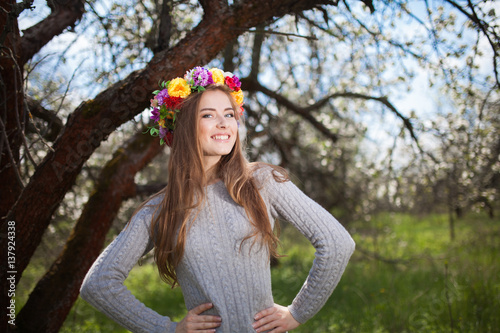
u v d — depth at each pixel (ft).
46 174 7.05
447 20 8.66
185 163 4.88
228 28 6.98
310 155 21.40
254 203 4.73
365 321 11.75
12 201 7.55
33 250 7.38
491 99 11.64
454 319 11.01
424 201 18.11
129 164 10.61
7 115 7.18
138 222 4.84
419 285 15.37
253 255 4.63
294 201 4.77
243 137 6.03
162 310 15.75
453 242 23.67
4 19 6.68
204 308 4.52
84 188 13.83
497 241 19.31
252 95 16.01
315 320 12.46
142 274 21.97
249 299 4.57
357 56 12.57
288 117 19.47
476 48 8.16
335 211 24.47
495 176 12.80
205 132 4.91
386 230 24.08
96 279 4.47
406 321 11.25
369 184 19.81
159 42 8.59
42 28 8.43
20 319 8.17
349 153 20.13
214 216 4.71
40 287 8.47
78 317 14.37
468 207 15.29
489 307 11.06
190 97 5.06
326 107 17.30
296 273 20.56
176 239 4.66
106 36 9.25
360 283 16.03
